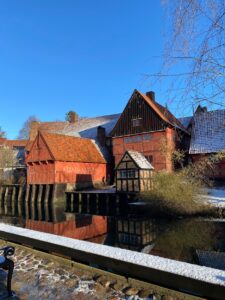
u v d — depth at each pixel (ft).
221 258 32.73
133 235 47.55
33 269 19.86
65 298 15.76
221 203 59.21
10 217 73.77
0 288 16.85
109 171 120.26
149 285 16.35
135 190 78.38
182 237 44.16
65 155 103.96
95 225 58.75
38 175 106.32
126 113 107.65
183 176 63.46
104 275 18.15
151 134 100.53
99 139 127.54
